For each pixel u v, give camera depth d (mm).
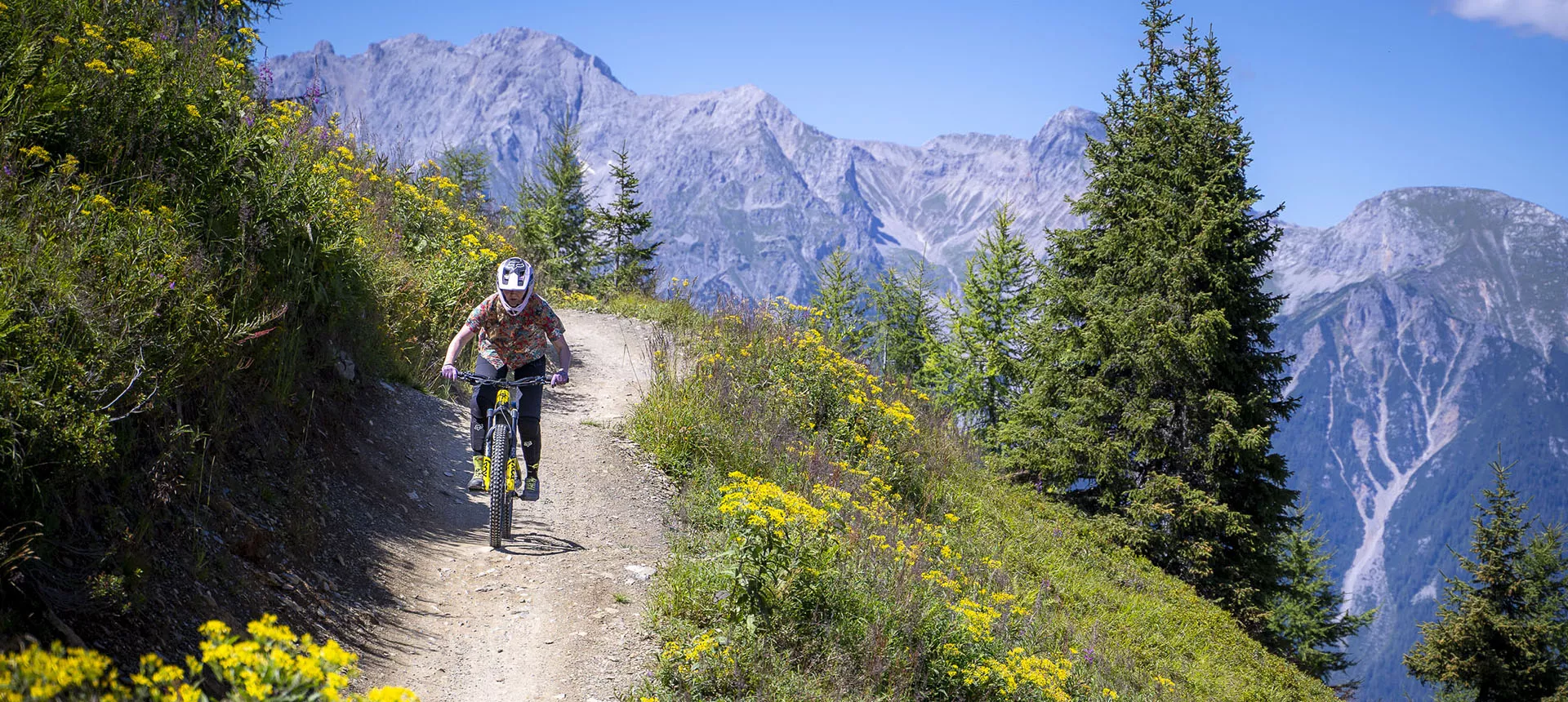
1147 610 12250
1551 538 31953
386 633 4910
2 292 4012
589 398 11516
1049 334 19938
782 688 4930
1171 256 17609
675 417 9562
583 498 7820
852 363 12562
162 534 4453
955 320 27688
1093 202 20812
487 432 6492
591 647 5156
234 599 4473
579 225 27797
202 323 5266
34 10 6148
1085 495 17812
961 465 14898
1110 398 17547
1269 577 16797
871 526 7578
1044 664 6258
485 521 7184
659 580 6199
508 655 4988
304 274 7074
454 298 11289
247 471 5586
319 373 7488
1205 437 16750
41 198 4852
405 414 8742
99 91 5934
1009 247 26781
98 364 4254
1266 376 17734
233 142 6648
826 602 5789
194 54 7383
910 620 5910
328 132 12211
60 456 3885
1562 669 31266
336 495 6273
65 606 3609
